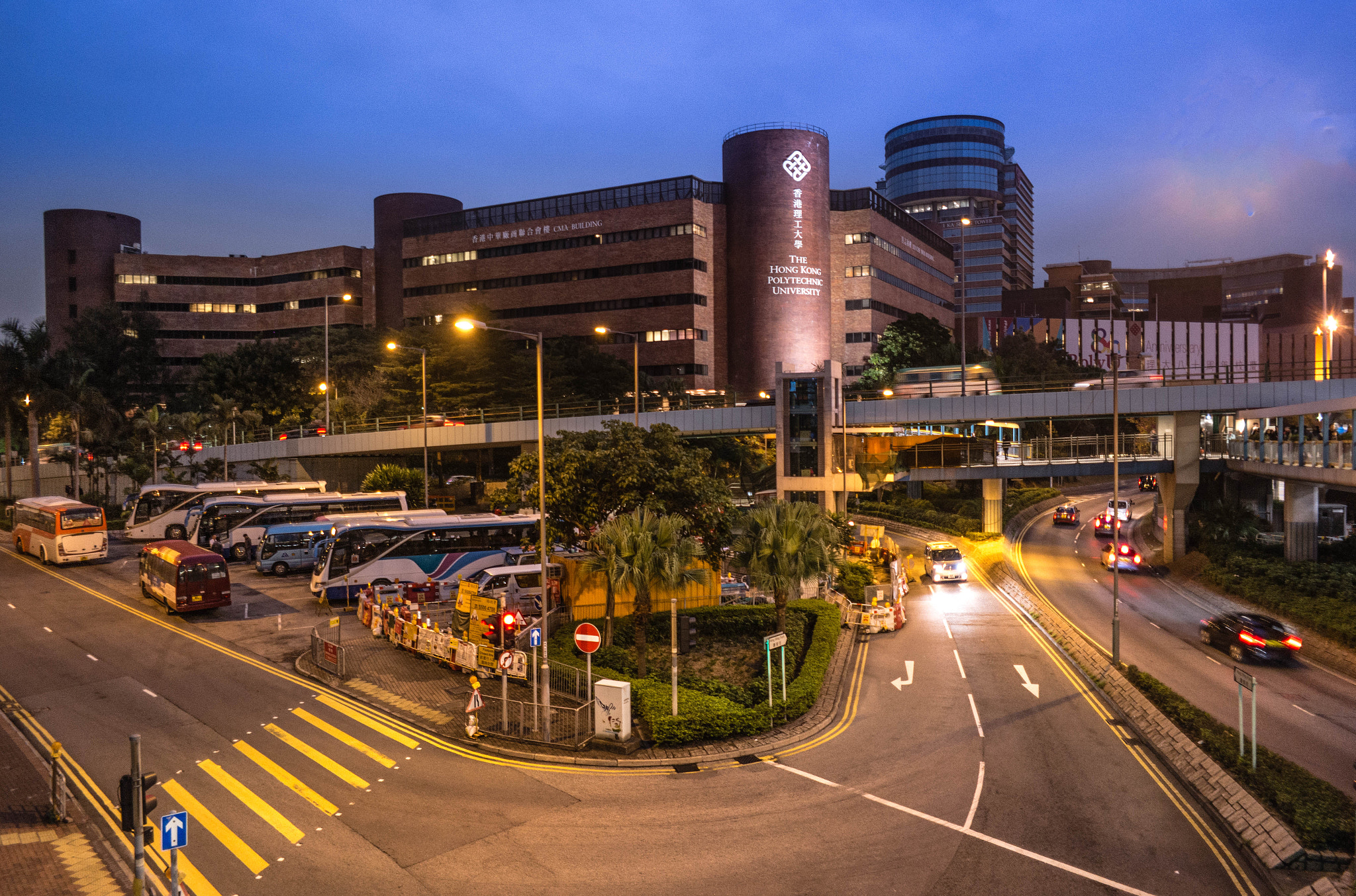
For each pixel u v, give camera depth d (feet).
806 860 52.42
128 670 93.04
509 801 61.31
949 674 97.35
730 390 368.07
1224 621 107.34
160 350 450.30
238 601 131.03
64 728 75.66
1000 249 650.43
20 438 334.85
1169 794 63.05
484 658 90.84
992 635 117.70
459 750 71.36
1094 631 119.03
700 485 104.37
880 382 287.48
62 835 55.72
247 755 69.41
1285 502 152.76
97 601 129.39
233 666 94.89
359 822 57.52
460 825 57.26
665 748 72.28
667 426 109.81
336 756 69.46
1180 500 176.45
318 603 129.49
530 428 210.38
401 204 442.91
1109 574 170.19
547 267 395.96
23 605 126.11
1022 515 258.16
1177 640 113.91
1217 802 59.88
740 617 113.29
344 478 281.74
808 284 369.91
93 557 162.71
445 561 136.98
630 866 51.57
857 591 135.64
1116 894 48.70
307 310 451.12
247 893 48.47
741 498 268.00
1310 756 69.87
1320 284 589.32
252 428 290.97
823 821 58.13
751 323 370.73
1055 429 299.38
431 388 286.05
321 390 313.32
